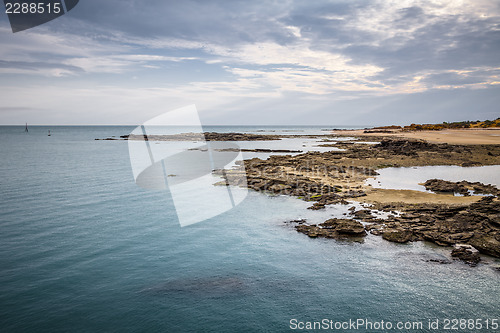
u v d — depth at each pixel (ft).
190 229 53.21
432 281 36.73
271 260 42.11
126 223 56.08
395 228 52.13
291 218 59.57
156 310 31.14
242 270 39.34
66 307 31.22
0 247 45.06
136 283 36.01
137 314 30.42
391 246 46.44
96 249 44.83
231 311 31.12
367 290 34.94
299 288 35.32
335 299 33.27
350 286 35.76
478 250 44.34
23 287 34.58
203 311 31.07
